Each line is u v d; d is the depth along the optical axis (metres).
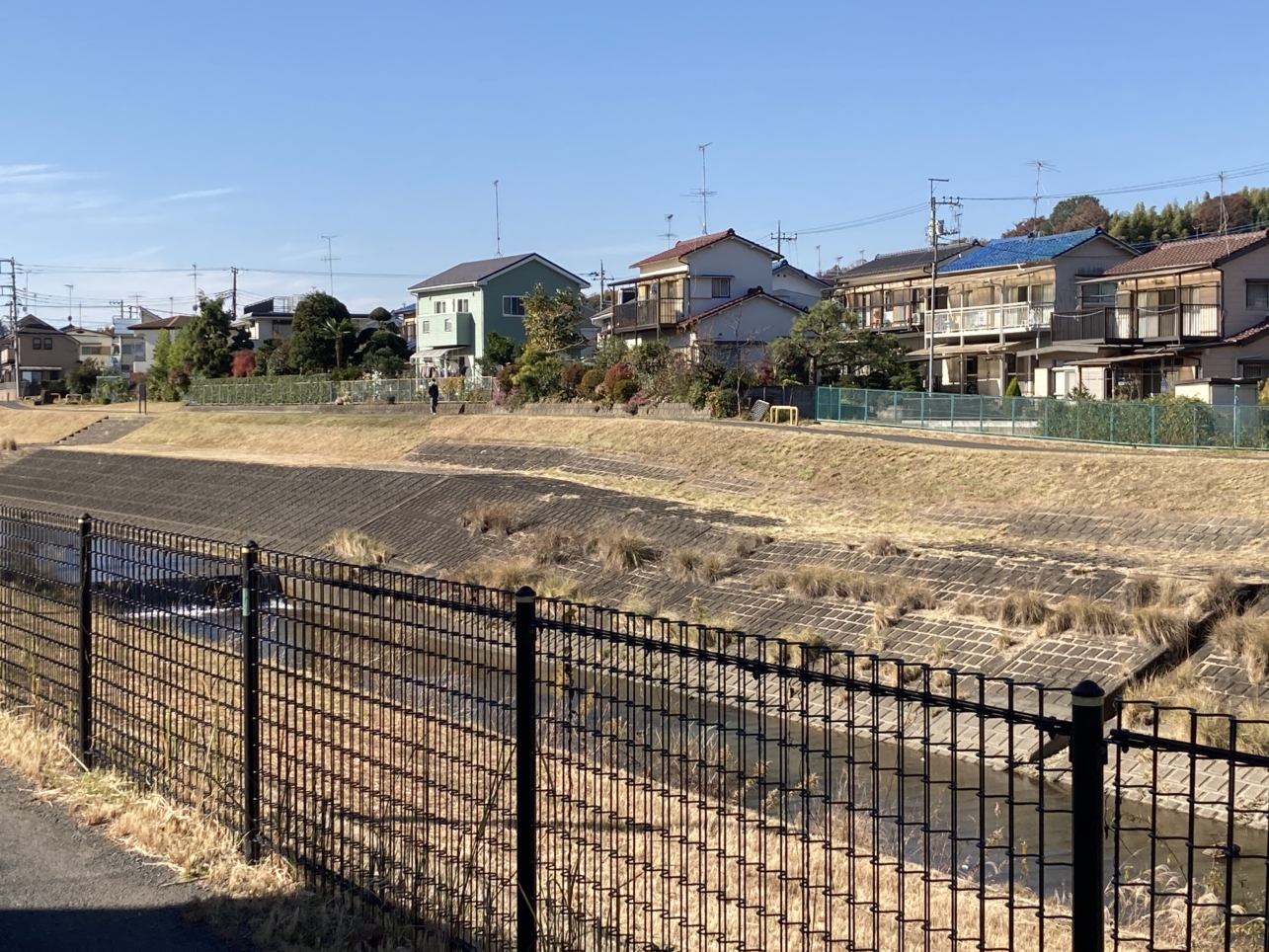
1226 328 35.50
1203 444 26.66
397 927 5.57
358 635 6.12
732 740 11.55
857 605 18.00
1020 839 9.30
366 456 41.06
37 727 8.80
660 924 5.61
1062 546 20.83
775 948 5.57
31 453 50.22
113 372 83.94
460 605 5.32
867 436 30.03
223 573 8.32
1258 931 6.43
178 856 6.52
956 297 44.47
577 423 37.03
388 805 6.60
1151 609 15.09
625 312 50.50
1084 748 3.43
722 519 24.39
